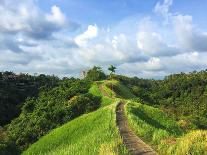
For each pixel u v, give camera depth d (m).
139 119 52.88
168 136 36.78
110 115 58.72
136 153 31.39
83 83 130.50
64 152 42.59
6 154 71.44
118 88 141.25
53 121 87.00
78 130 60.75
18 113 169.25
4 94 180.88
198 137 31.42
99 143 37.53
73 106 92.44
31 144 74.81
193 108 197.75
